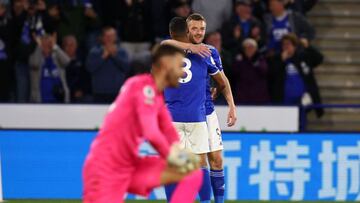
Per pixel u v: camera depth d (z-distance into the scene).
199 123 30.67
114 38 47.22
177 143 22.67
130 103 22.22
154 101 22.23
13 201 40.28
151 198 40.84
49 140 41.22
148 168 22.84
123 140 22.36
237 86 47.34
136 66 47.81
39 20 48.91
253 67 47.12
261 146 41.44
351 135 41.81
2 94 48.91
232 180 41.25
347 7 55.66
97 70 47.38
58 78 48.50
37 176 41.19
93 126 44.81
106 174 22.30
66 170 41.16
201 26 30.34
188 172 22.17
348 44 54.69
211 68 30.84
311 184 41.66
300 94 48.00
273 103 47.03
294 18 50.50
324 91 52.97
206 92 31.33
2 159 41.19
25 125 44.91
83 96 48.34
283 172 41.53
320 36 54.66
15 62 48.91
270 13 50.75
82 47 50.19
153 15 50.00
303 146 41.66
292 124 44.38
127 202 39.88
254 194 41.38
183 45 30.14
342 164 41.75
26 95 49.16
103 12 50.66
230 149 41.28
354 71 53.62
